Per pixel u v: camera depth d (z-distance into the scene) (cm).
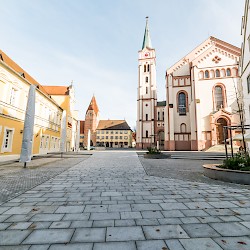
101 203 460
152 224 342
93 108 8775
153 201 480
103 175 862
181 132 3566
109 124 9312
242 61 1889
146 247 265
